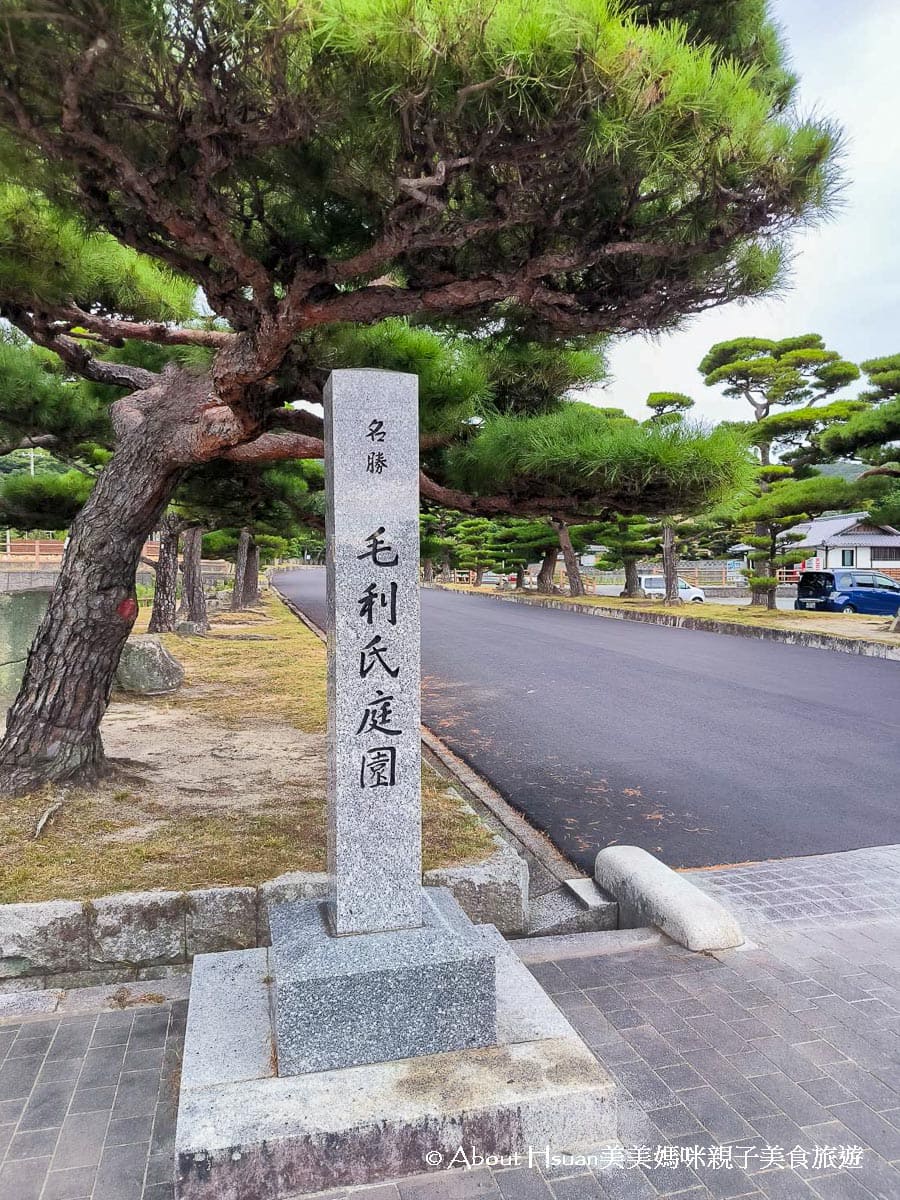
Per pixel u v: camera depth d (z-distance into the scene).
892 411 15.08
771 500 19.83
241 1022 3.21
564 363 6.58
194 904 4.08
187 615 18.70
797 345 22.47
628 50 2.67
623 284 4.34
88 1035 3.48
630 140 2.99
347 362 5.36
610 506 5.53
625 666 14.62
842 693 11.89
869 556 38.00
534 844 5.96
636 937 4.43
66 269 4.91
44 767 5.59
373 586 3.23
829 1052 3.31
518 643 18.02
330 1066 2.94
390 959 3.02
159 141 3.16
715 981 3.92
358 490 3.22
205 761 6.91
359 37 2.50
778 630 18.44
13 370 7.51
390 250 3.61
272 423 5.31
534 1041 3.13
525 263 3.91
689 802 6.93
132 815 5.32
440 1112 2.72
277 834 5.02
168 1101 3.04
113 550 5.65
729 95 3.00
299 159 3.43
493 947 3.49
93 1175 2.67
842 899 4.95
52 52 2.64
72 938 3.96
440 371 5.83
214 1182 2.57
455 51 2.61
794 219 3.59
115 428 6.04
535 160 3.15
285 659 13.70
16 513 10.60
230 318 4.22
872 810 6.72
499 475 5.41
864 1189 2.59
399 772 3.26
